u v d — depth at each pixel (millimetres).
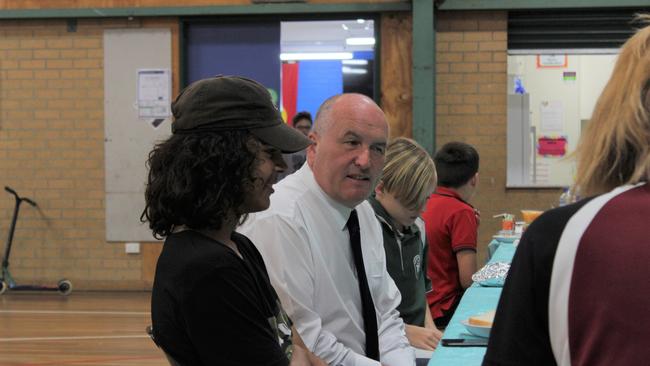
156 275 1301
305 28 7312
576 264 846
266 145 1382
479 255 6949
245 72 7188
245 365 1259
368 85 7699
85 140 7359
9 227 7445
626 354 803
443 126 6969
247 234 1914
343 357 1872
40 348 5027
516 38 6941
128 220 7312
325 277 1943
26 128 7430
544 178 7102
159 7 7125
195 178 1307
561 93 7082
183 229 1348
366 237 2127
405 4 6871
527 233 903
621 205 860
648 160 875
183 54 7203
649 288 810
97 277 7359
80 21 7320
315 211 1966
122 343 5188
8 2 7312
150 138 7266
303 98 7766
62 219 7398
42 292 7367
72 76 7355
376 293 2129
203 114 1335
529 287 880
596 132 925
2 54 7438
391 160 2467
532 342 881
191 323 1230
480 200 6949
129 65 7273
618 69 930
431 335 2379
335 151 1929
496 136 6926
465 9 6816
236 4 7051
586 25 6840
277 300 1543
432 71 6793
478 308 2184
